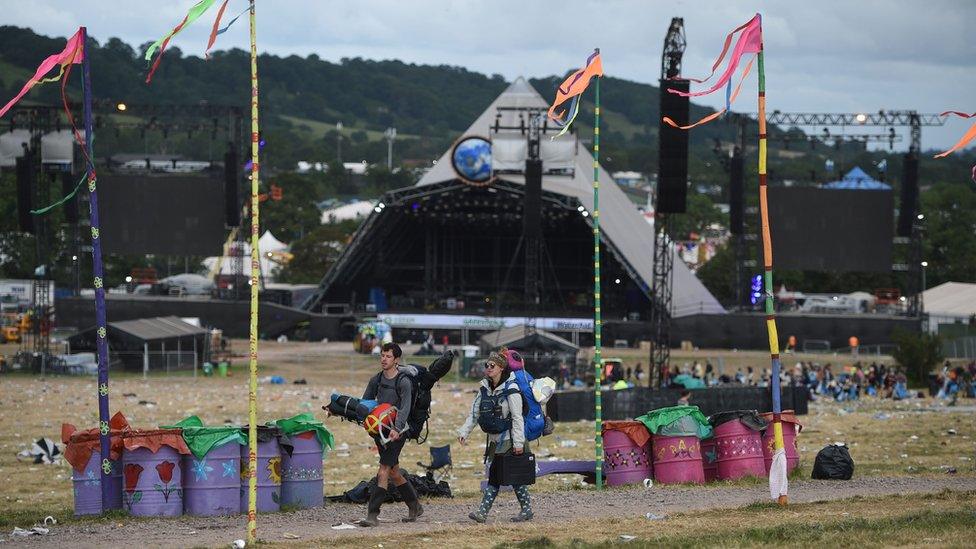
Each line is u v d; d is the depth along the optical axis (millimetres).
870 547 18641
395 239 162375
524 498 22922
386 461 22078
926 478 32625
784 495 24797
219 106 132250
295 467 25344
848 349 134000
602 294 160875
